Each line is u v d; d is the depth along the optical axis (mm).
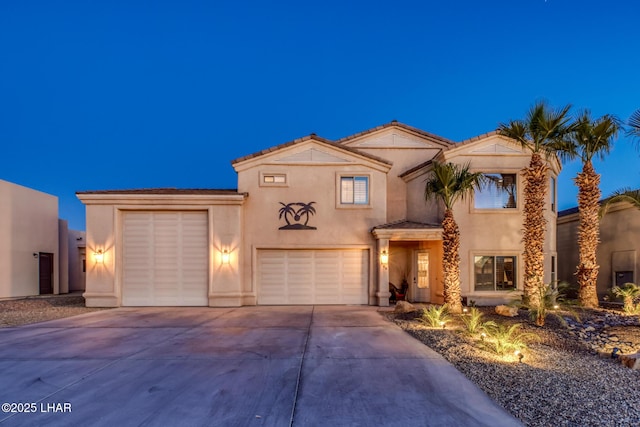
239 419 4797
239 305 15266
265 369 6781
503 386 5832
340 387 5859
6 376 6461
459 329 10109
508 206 15945
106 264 15305
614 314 12102
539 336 9078
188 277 15625
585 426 4504
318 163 16234
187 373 6578
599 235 17484
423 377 6293
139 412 5020
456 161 15922
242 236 15797
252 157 16141
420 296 17453
